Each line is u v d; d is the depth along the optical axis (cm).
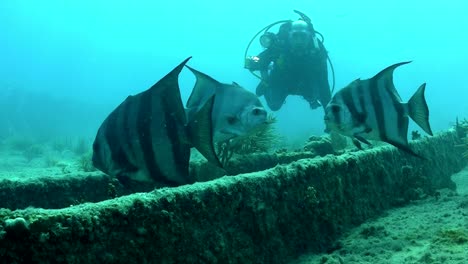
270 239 350
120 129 239
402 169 582
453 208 488
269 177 370
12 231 198
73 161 1229
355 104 341
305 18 1105
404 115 344
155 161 234
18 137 1764
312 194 400
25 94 4141
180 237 276
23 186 433
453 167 784
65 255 214
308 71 1056
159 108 233
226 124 268
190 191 297
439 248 351
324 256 359
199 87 274
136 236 252
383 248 376
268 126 725
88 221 229
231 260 307
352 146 910
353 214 460
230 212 322
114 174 245
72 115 4106
